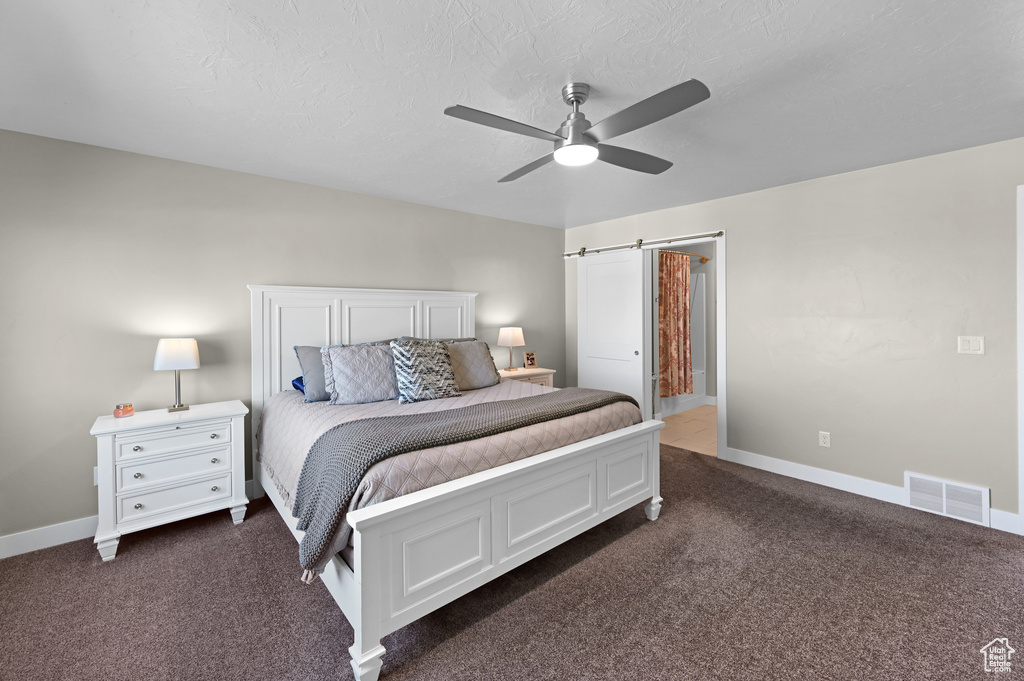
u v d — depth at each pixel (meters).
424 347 3.17
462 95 1.97
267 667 1.61
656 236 4.31
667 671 1.59
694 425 5.17
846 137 2.47
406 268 3.91
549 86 1.89
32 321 2.43
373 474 1.67
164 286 2.80
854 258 3.12
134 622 1.84
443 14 1.43
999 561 2.28
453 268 4.25
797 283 3.40
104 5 1.38
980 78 1.84
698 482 3.40
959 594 2.01
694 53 1.66
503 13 1.43
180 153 2.71
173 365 2.59
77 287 2.54
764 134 2.43
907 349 2.93
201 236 2.92
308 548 1.62
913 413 2.92
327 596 2.02
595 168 3.02
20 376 2.41
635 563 2.29
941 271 2.78
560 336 5.29
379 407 2.69
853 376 3.16
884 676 1.56
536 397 2.83
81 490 2.58
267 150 2.65
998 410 2.62
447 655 1.67
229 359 3.04
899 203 2.92
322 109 2.11
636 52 1.65
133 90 1.93
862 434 3.14
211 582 2.12
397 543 1.62
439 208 4.12
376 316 3.67
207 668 1.61
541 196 3.73
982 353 2.66
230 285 3.04
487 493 1.90
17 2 1.36
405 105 2.07
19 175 2.38
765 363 3.60
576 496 2.32
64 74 1.80
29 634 1.77
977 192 2.64
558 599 2.01
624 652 1.68
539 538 2.13
